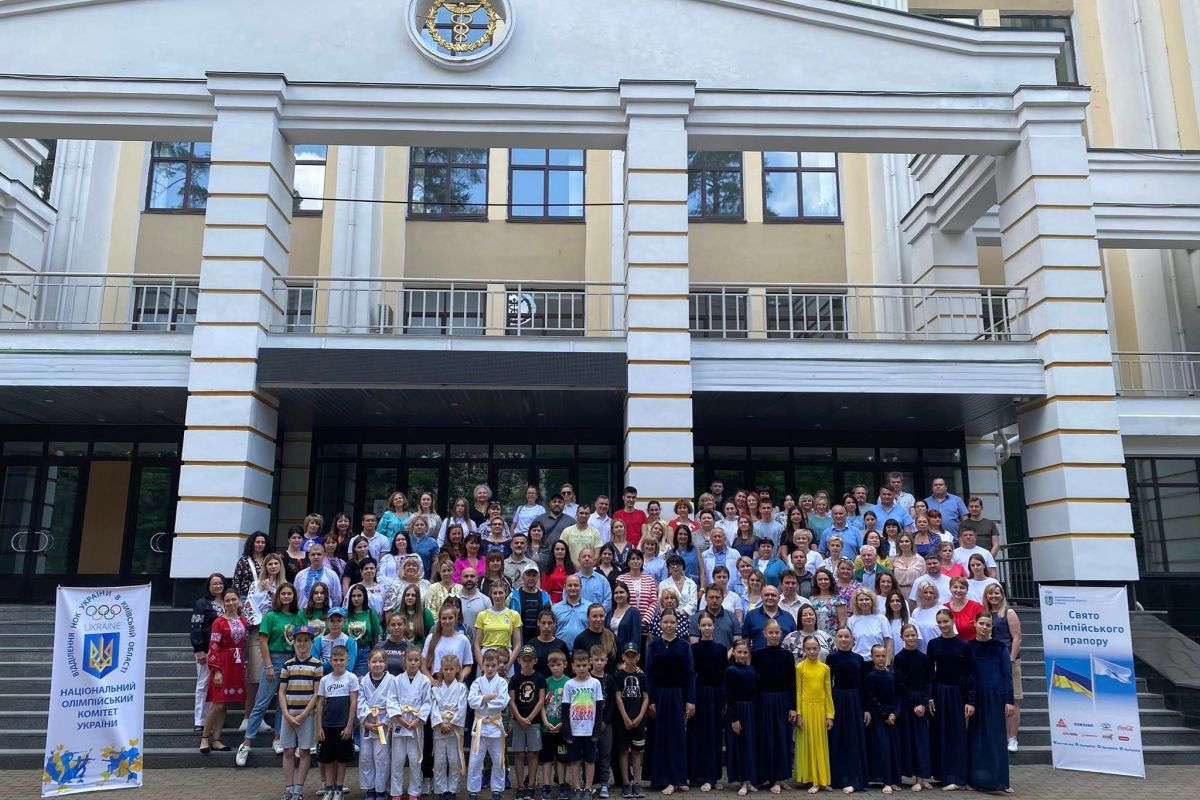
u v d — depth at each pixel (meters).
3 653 11.77
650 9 14.80
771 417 16.14
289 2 14.55
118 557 16.23
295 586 10.18
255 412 13.35
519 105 14.25
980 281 19.14
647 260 13.89
